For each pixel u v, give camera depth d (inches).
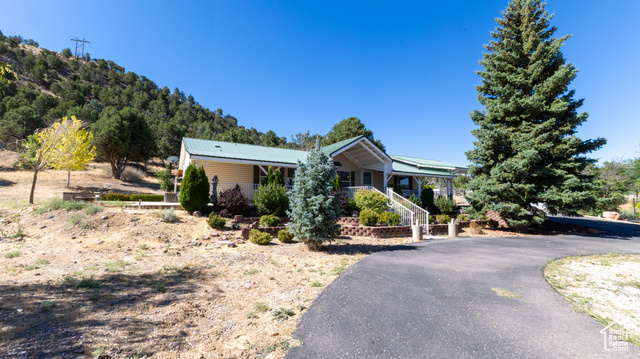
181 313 167.9
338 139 1878.7
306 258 318.0
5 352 114.1
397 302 190.4
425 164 1024.2
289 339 140.9
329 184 359.9
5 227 366.9
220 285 223.5
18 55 4116.6
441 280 240.2
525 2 607.5
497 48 633.6
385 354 126.6
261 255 328.2
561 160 560.7
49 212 413.7
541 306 186.2
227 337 142.6
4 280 207.2
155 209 493.0
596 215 920.3
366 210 522.0
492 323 160.6
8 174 1031.6
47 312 155.6
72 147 699.4
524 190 545.3
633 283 235.3
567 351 131.6
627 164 981.8
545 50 575.5
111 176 1343.5
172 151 1870.1
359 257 326.6
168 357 121.4
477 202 610.9
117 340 131.9
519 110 593.0
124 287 208.1
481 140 613.3
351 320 162.6
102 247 321.1
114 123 1273.4
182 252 330.6
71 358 113.7
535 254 350.3
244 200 529.7
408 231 508.7
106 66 5305.1
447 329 152.4
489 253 353.7
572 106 575.8
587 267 291.0
